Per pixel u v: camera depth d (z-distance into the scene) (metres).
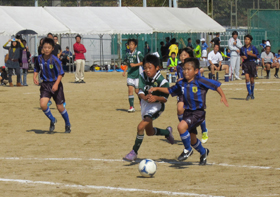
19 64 47.81
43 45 20.94
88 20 65.81
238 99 35.22
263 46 72.44
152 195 11.50
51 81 21.45
